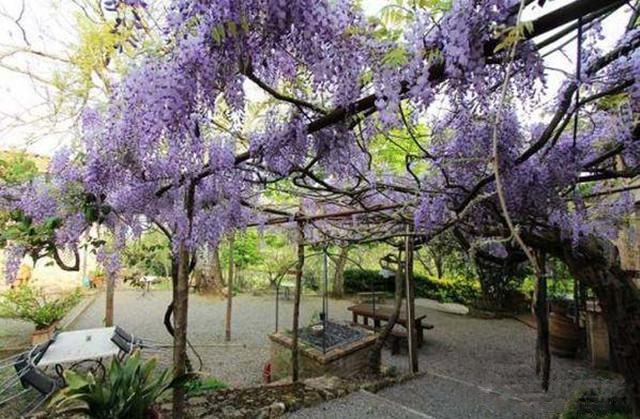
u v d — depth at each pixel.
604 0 0.84
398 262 4.36
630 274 3.42
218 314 7.89
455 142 1.82
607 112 1.76
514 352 5.48
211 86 1.08
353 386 3.44
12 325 6.64
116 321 7.13
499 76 1.09
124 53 1.13
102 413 2.00
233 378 4.46
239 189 2.30
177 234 2.25
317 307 8.70
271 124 1.70
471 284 8.60
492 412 3.25
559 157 1.88
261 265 10.74
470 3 0.97
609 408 2.85
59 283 9.98
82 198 2.15
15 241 2.22
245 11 0.97
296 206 3.33
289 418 2.83
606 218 2.68
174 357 2.08
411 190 2.17
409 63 1.07
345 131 1.60
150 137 1.22
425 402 3.42
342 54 1.09
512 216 1.96
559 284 6.02
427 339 6.18
